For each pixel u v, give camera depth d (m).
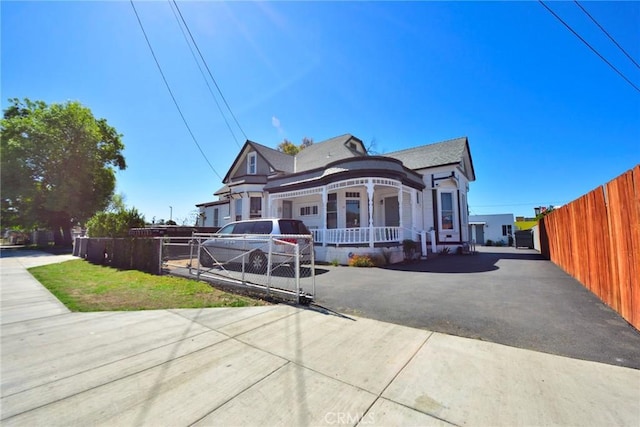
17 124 25.44
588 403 2.23
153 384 2.64
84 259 15.49
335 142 18.69
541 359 3.01
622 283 4.26
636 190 3.77
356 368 2.89
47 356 3.28
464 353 3.18
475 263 11.48
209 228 17.70
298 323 4.32
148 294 6.43
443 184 16.34
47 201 25.97
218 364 3.04
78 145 27.62
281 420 2.10
